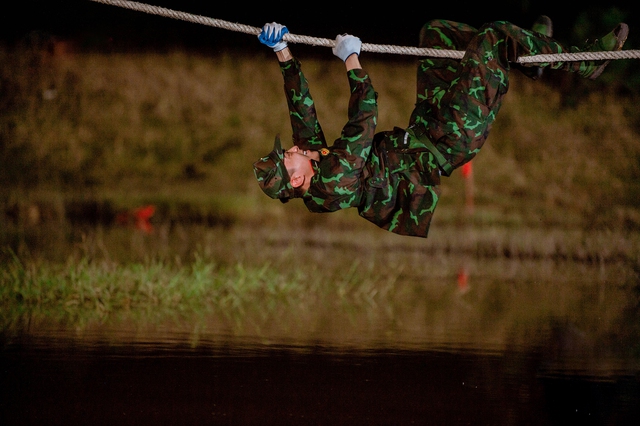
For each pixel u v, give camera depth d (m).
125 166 18.09
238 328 8.70
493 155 17.78
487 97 5.60
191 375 6.90
